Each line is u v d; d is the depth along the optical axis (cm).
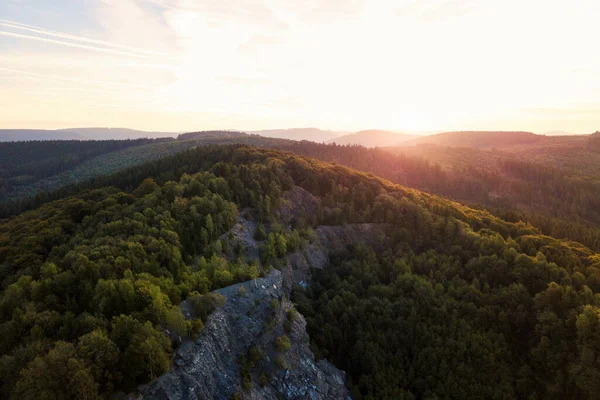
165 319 4906
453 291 8631
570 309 7144
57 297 5297
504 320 7650
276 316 6675
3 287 6494
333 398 6462
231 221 9150
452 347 7331
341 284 9325
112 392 3931
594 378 6031
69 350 3834
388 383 7000
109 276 5700
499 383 6712
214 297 5856
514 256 9156
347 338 7906
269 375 5884
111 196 10850
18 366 3828
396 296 8925
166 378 4278
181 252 7462
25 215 10988
